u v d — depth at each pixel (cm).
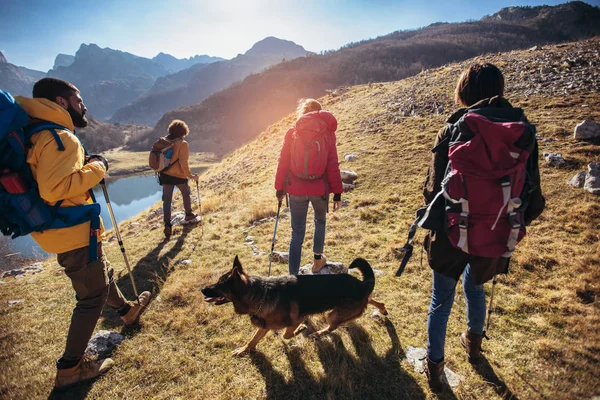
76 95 268
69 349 265
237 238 581
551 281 364
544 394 234
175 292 397
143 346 315
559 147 703
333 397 249
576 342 278
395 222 570
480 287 254
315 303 296
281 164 372
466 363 271
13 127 213
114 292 324
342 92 2336
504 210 191
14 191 219
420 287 384
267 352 302
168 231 613
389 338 308
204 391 262
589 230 443
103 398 260
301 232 388
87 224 257
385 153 912
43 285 467
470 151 194
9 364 296
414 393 248
